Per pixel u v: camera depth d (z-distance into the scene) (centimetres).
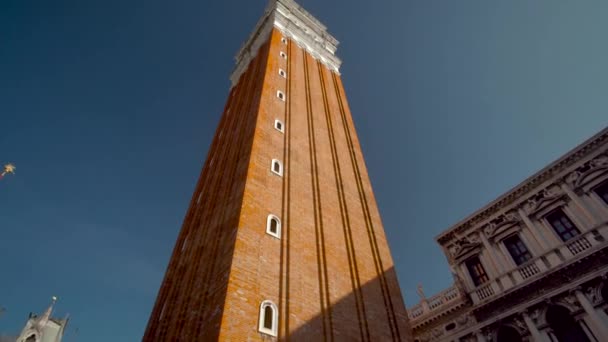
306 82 3812
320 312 1747
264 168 2256
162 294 2333
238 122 3319
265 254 1767
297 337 1555
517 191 3053
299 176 2455
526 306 2548
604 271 2255
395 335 1947
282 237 1934
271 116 2797
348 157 3203
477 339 2789
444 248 3475
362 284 2072
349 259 2194
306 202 2309
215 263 1828
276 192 2173
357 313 1897
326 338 1656
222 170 2867
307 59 4347
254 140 2391
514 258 2902
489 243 3109
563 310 2402
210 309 1566
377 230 2566
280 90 3275
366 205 2747
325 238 2155
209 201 2641
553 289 2461
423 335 3231
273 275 1714
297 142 2764
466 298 2998
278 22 4481
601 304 2211
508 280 2798
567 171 2784
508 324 2639
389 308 2078
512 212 3066
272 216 2000
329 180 2689
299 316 1641
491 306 2789
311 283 1842
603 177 2577
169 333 1938
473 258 3194
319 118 3369
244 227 1794
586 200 2608
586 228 2522
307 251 1992
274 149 2494
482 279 3038
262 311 1538
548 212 2811
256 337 1436
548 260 2622
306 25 4975
